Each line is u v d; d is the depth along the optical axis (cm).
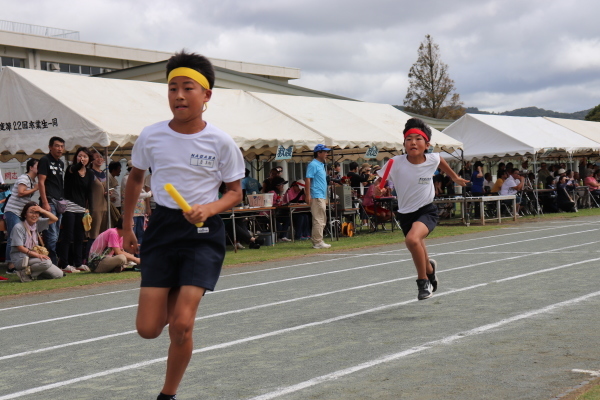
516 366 455
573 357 473
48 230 1248
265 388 431
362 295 820
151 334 362
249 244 1661
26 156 1738
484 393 397
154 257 364
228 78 2581
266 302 807
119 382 469
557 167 2977
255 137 1520
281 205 1814
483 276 933
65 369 519
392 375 448
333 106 1948
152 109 1466
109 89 1475
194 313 354
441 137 2081
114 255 1254
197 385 446
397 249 1446
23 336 678
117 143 1281
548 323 594
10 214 1209
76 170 1285
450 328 593
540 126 2695
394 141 1845
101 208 1322
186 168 367
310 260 1316
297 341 572
